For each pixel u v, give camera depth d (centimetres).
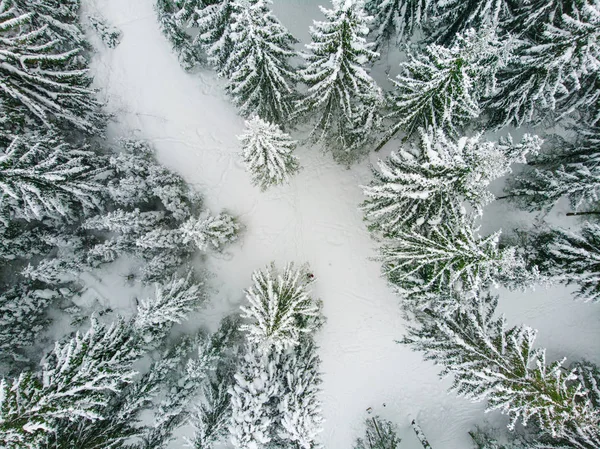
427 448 1712
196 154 1917
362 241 1861
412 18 1540
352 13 1007
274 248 1880
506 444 1655
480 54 1026
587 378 1655
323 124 1634
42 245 1780
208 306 1864
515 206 1756
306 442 1202
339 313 1847
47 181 1427
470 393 1231
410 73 1484
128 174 1694
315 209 1884
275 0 1922
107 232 1888
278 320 1224
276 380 1366
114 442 1366
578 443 1271
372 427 1766
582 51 1180
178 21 1650
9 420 1066
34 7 1633
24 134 1504
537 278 1305
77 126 1700
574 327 1809
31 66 1407
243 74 1348
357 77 1251
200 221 1656
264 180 1614
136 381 1658
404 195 1129
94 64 1920
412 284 1324
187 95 1930
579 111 1633
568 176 1455
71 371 1202
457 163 1036
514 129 1745
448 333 1257
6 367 1759
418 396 1830
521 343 1220
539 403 1106
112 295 1911
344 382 1833
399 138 1830
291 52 1305
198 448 1411
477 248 1028
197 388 1719
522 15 1341
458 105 1166
